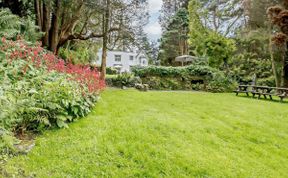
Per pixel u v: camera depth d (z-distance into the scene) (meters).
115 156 3.29
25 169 2.82
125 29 11.98
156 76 13.00
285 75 13.83
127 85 11.80
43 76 4.89
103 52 11.81
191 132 4.49
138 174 2.99
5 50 5.80
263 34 16.02
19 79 4.79
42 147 3.34
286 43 13.36
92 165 3.04
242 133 4.92
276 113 6.91
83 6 11.11
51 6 10.28
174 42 28.23
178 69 13.18
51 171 2.84
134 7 11.90
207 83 12.88
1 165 2.81
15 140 3.27
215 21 20.73
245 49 18.05
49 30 11.23
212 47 14.52
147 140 3.84
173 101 7.79
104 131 4.05
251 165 3.60
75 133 3.88
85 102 5.10
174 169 3.17
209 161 3.46
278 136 4.99
